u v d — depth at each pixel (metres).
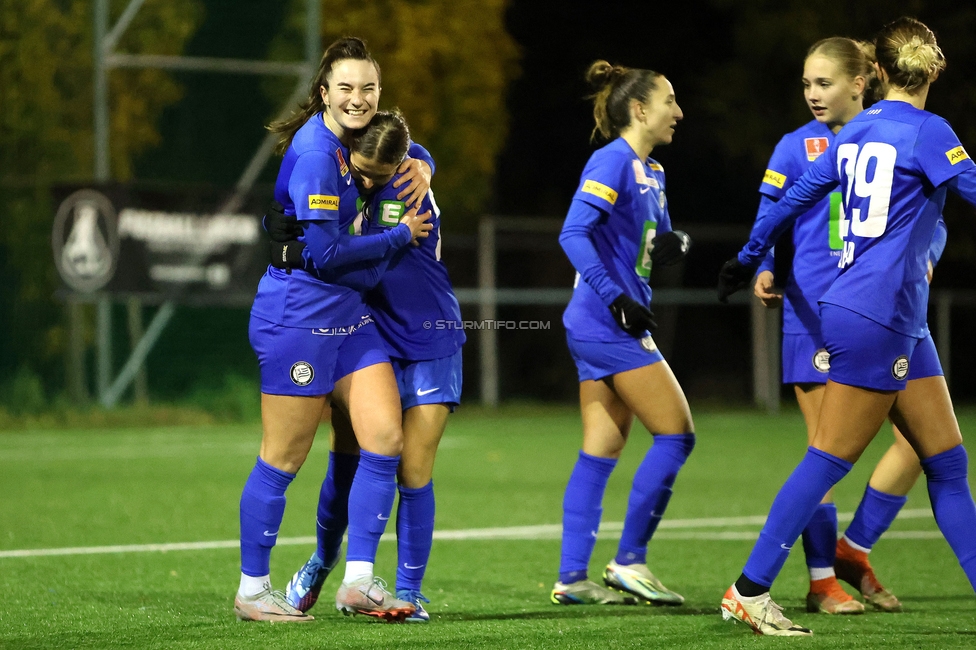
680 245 19.11
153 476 38.59
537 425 61.69
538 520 29.89
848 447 16.19
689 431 19.50
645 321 18.38
